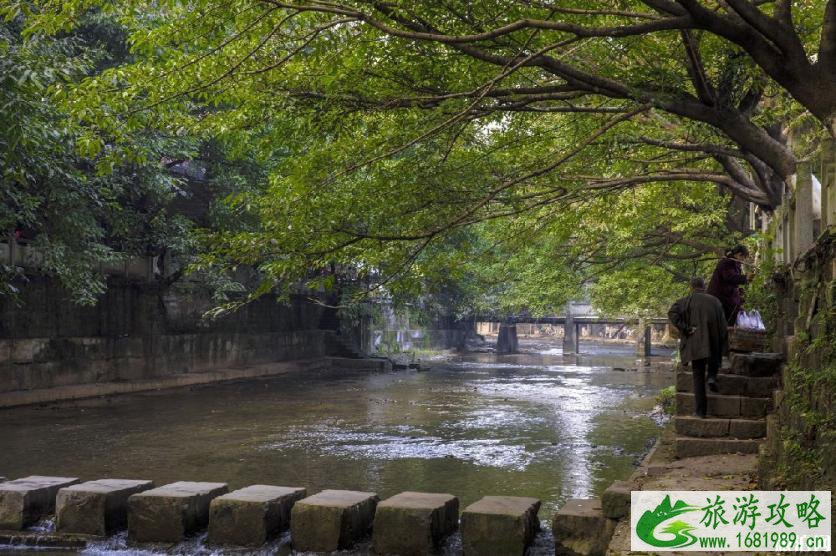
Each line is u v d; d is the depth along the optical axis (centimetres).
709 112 884
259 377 3378
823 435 577
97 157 2048
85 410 2162
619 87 830
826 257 669
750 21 701
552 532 793
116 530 895
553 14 855
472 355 5569
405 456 1441
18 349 2314
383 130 975
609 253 2048
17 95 1343
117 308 2748
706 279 2112
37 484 949
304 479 1225
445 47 874
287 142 982
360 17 756
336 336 4269
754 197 1330
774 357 1014
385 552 803
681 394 1016
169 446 1565
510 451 1488
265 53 880
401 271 1001
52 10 817
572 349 5762
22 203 1950
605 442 1597
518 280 2473
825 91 716
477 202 962
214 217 2672
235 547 831
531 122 1081
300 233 905
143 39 838
